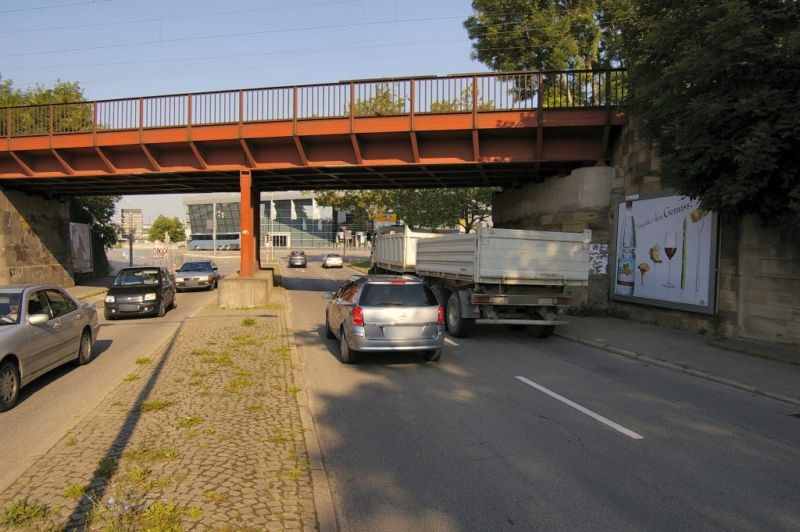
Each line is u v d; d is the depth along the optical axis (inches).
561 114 657.6
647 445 224.2
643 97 457.7
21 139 841.5
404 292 378.9
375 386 322.7
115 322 636.1
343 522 157.6
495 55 1108.5
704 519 160.1
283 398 278.4
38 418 259.8
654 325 568.7
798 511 165.9
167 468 183.6
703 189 410.9
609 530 153.3
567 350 450.9
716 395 310.0
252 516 152.1
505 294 480.1
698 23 391.9
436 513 163.5
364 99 733.3
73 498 159.2
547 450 217.3
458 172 818.8
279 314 653.9
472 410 273.4
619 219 625.6
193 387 295.6
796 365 371.9
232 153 819.4
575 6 1026.1
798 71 336.2
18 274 1023.0
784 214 381.1
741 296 454.9
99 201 1558.8
